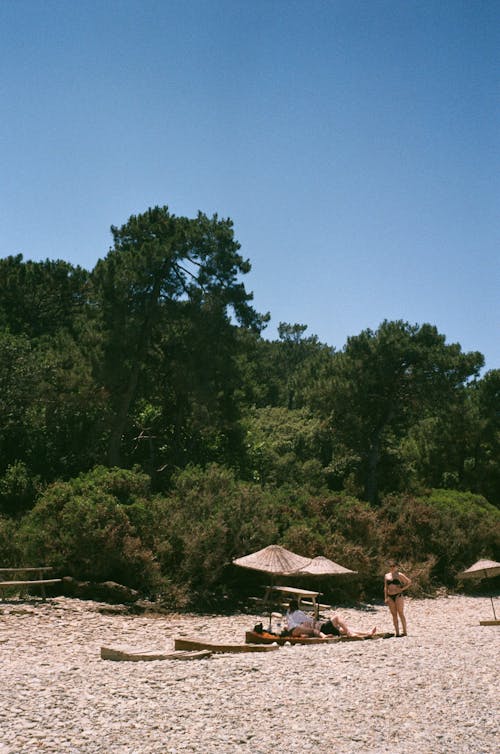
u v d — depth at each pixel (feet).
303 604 69.51
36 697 27.99
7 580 60.49
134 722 25.23
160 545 65.62
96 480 71.05
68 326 165.78
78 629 48.70
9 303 165.37
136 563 62.44
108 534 61.93
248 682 31.99
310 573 55.21
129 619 54.60
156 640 47.29
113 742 23.12
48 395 112.16
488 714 27.99
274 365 296.10
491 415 168.25
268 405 231.50
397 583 52.08
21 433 112.37
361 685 32.09
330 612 67.62
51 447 113.29
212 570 66.69
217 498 77.00
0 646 41.88
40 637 45.24
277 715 26.94
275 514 82.43
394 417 163.12
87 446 115.85
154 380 128.06
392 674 34.73
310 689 31.01
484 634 53.31
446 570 96.89
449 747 23.98
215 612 61.57
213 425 123.75
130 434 135.23
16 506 89.25
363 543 87.04
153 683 31.07
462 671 36.17
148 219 123.75
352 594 76.54
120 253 117.60
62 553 62.08
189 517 71.87
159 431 136.26
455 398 153.69
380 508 105.70
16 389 110.01
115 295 112.98
